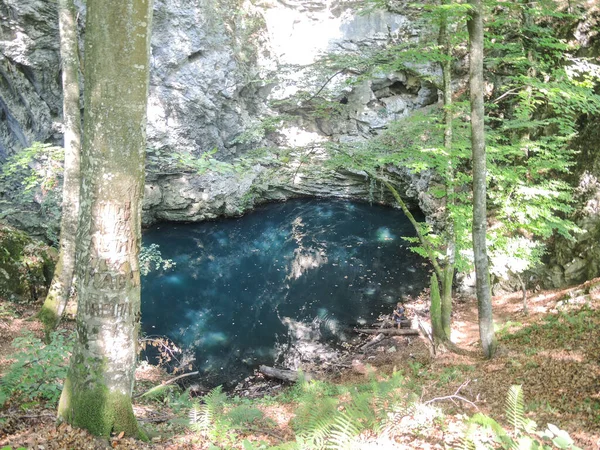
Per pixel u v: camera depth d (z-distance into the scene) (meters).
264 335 16.30
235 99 26.19
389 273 20.33
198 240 24.95
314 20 27.55
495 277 16.66
